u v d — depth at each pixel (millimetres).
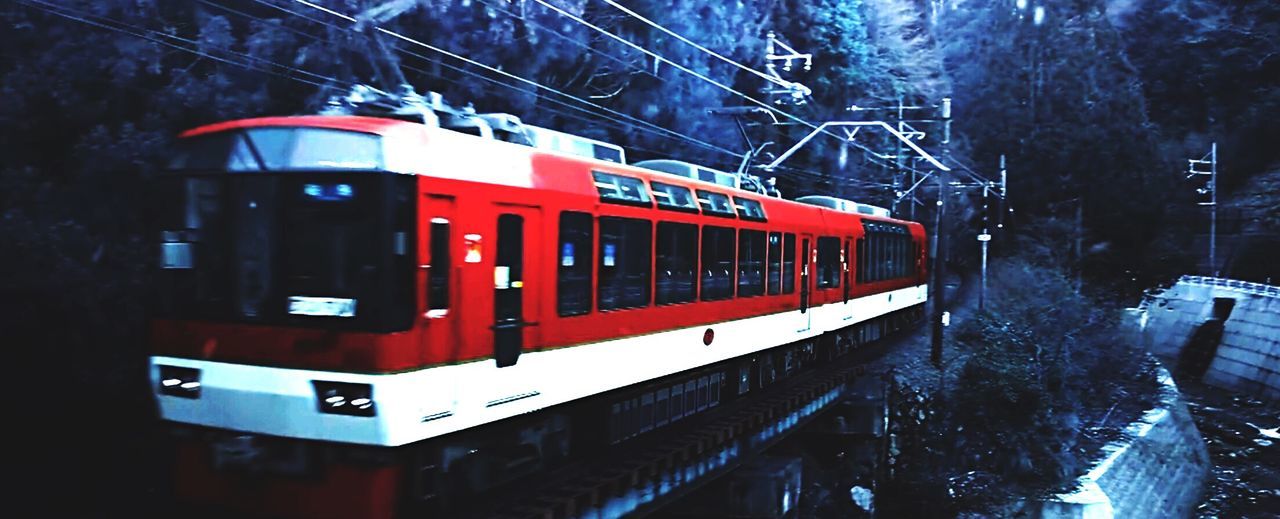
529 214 8570
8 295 10211
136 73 12188
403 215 7051
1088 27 49219
